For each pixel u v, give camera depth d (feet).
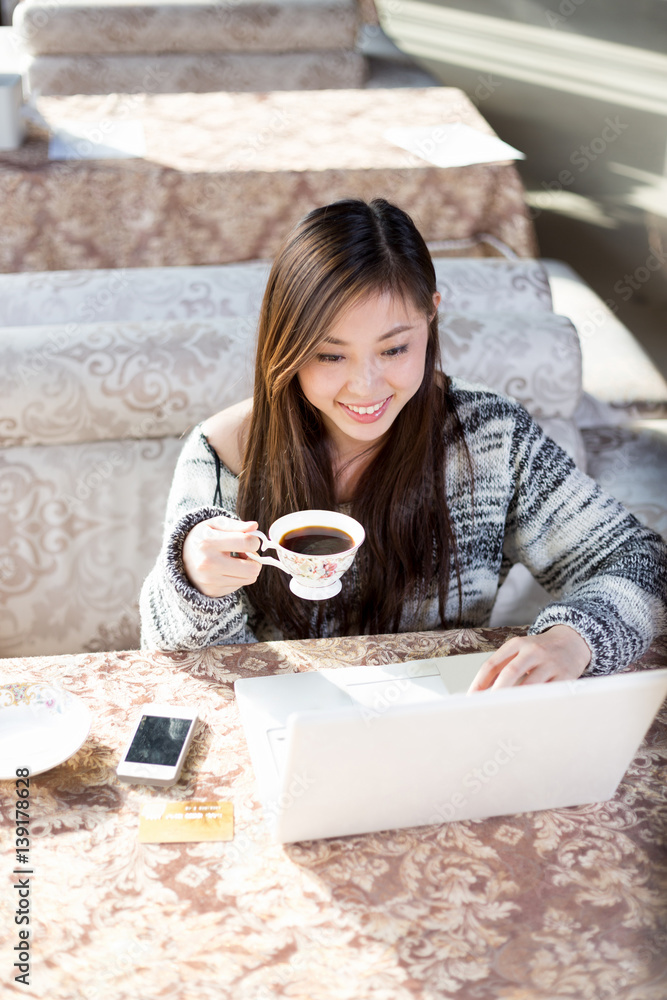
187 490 4.13
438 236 9.93
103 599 5.43
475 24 28.84
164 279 6.36
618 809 2.97
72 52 13.55
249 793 2.97
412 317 3.55
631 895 2.67
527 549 4.51
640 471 6.91
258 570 3.49
